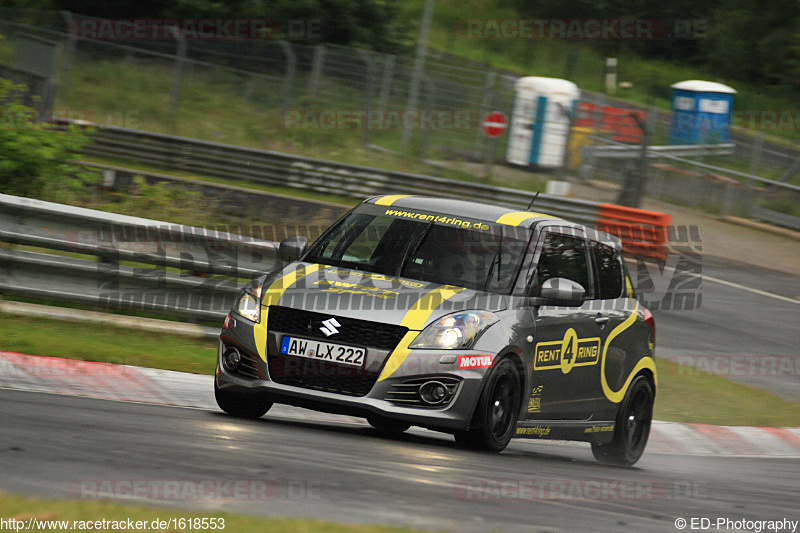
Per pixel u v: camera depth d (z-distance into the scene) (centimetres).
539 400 2403
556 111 9956
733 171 9969
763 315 6056
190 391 2788
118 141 7562
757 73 18912
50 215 3300
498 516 1474
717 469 2891
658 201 9900
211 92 9650
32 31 9212
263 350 2227
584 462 2688
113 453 1625
